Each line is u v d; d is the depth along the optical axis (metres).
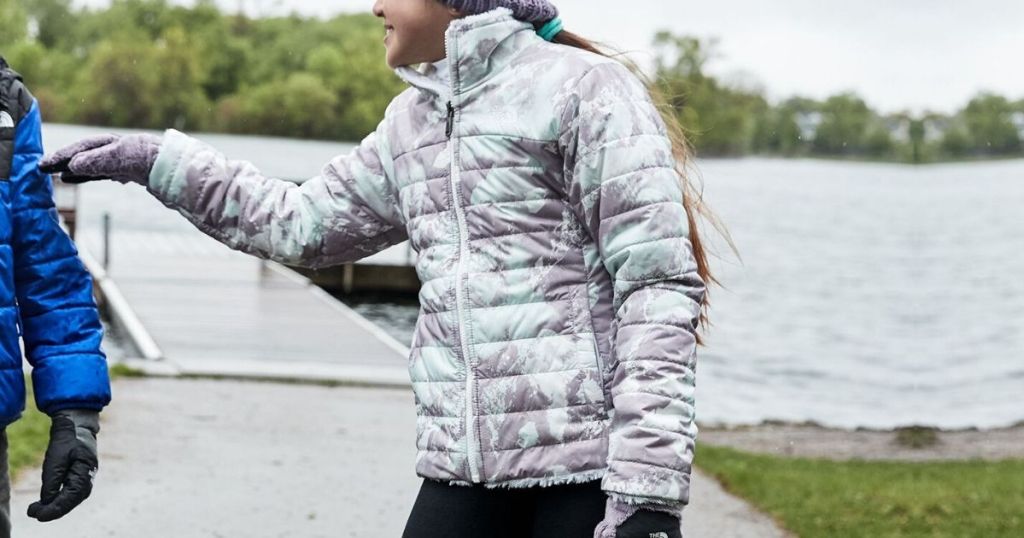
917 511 7.10
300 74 109.88
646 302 2.87
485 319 2.94
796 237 50.66
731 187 81.19
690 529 6.64
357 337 13.73
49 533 5.85
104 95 107.88
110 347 14.51
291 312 15.77
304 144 96.44
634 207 2.87
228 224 3.42
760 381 18.73
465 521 2.98
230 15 114.31
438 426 3.00
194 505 6.48
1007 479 8.07
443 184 3.03
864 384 18.58
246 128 109.50
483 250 2.97
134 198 40.50
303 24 115.06
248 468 7.37
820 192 79.44
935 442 10.57
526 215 2.96
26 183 3.14
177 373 10.55
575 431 2.91
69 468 3.18
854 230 54.31
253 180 3.41
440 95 3.02
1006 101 79.12
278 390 10.20
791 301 31.50
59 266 3.20
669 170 2.91
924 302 29.77
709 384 18.06
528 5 3.04
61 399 3.19
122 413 8.73
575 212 2.97
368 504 6.72
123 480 6.88
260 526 6.20
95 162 3.31
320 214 3.36
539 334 2.93
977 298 30.52
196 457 7.55
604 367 2.94
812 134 108.94
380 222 3.37
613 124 2.90
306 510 6.54
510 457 2.92
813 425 11.32
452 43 2.96
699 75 111.19
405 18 3.05
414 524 3.02
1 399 3.01
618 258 2.89
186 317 14.77
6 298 3.04
